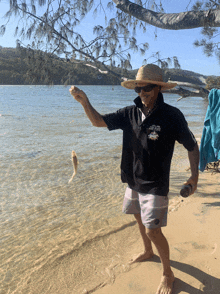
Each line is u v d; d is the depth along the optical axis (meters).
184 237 3.04
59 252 2.90
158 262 2.60
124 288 2.27
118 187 5.04
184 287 2.22
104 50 4.69
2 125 13.07
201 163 3.65
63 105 29.02
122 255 2.80
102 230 3.37
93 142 9.22
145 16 4.33
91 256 2.81
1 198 4.50
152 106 2.00
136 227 3.44
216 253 2.65
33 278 2.50
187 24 3.89
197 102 42.06
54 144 8.81
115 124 2.15
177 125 1.94
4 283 2.45
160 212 2.02
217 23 3.69
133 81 2.01
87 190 4.88
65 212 3.97
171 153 2.03
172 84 1.93
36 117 17.05
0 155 7.26
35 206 4.19
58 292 2.29
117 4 4.55
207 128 3.55
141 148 2.02
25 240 3.19
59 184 5.19
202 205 3.92
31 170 6.03
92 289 2.29
